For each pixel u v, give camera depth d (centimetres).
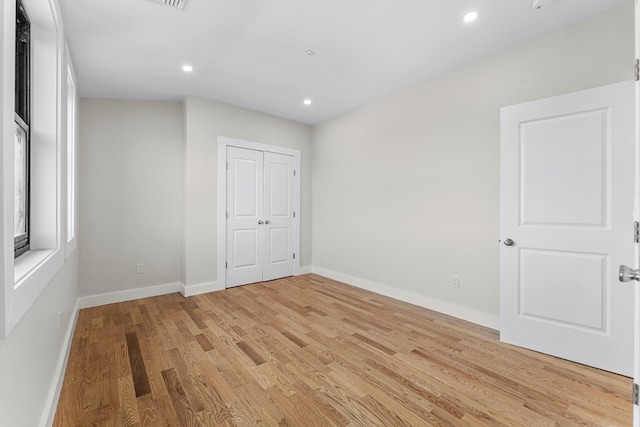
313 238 475
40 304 135
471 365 197
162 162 361
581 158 199
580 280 199
